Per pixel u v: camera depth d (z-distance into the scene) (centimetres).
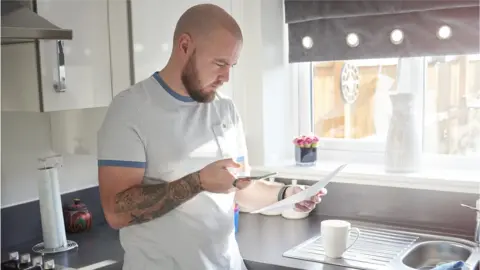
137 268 159
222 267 165
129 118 150
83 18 191
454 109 234
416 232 214
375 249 196
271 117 263
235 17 252
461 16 214
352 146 260
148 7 202
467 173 225
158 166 154
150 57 204
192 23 149
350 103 261
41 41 180
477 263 179
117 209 146
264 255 192
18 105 189
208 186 141
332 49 246
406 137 229
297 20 250
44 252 199
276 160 267
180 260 159
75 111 219
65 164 227
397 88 246
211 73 151
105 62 200
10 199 211
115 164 147
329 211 241
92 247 205
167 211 147
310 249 198
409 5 220
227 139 170
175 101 158
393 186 224
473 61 228
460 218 211
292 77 273
